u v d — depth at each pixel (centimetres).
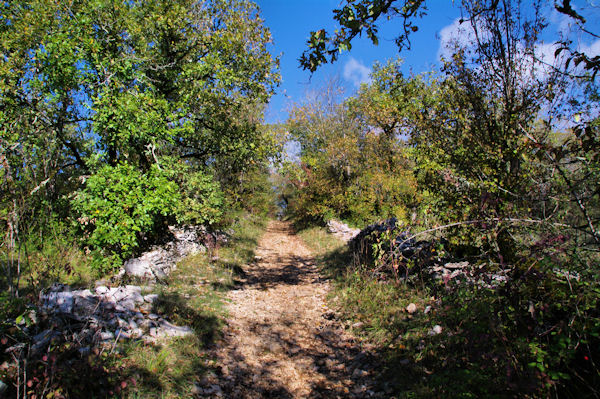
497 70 479
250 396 385
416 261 640
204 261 1003
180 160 1195
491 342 325
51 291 495
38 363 311
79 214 840
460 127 541
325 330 578
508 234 385
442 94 575
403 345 449
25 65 888
